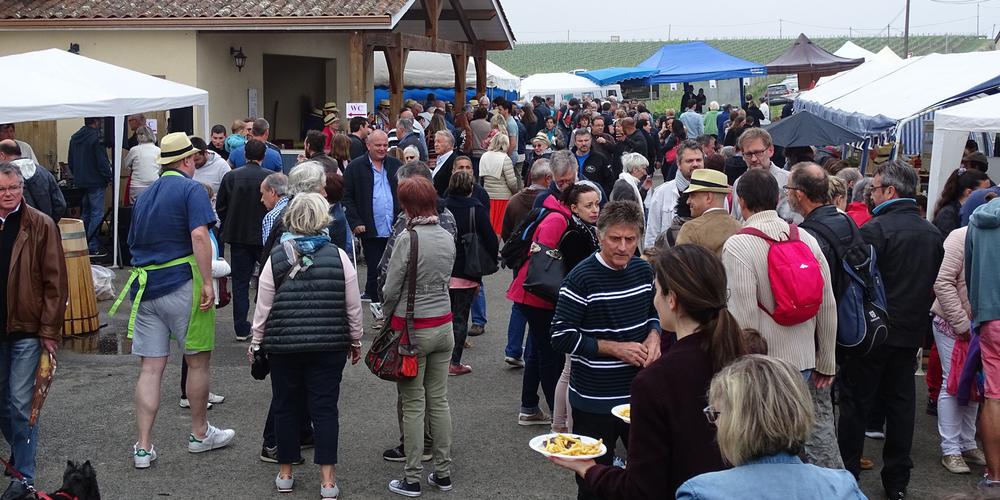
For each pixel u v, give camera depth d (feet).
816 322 15.85
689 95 117.91
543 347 21.35
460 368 27.12
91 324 30.91
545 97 116.47
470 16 80.33
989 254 18.13
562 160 24.02
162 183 19.70
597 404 15.53
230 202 29.45
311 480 19.43
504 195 40.22
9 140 33.86
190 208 19.48
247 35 59.67
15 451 18.24
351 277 17.98
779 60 104.06
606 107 89.51
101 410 23.44
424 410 19.11
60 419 22.77
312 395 18.15
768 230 15.39
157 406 20.08
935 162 31.01
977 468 20.65
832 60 101.96
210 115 56.65
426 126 63.41
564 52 326.24
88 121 42.22
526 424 22.98
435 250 18.07
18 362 17.85
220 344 29.89
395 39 63.31
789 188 17.58
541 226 19.94
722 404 8.54
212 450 20.99
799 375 8.55
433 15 70.38
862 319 16.61
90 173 42.04
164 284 19.56
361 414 23.63
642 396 10.30
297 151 60.90
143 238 19.60
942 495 19.04
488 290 39.75
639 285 15.65
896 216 18.62
